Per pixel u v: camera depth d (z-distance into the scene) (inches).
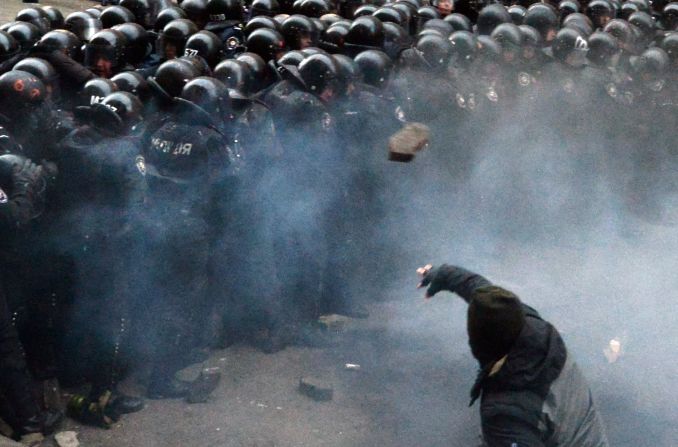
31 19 304.2
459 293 136.4
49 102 201.5
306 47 291.4
